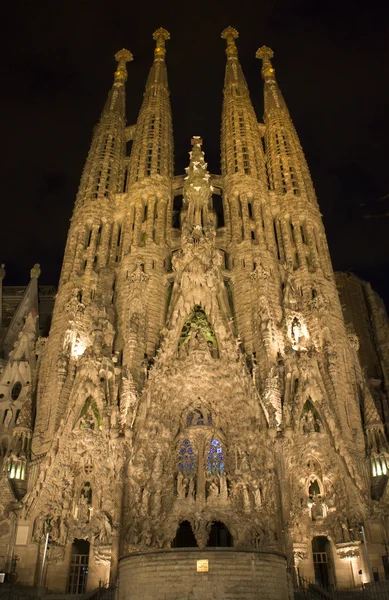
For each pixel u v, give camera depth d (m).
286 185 73.88
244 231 68.25
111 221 71.69
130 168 77.88
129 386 51.66
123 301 62.22
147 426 49.41
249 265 65.06
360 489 46.59
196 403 53.50
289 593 34.00
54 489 47.91
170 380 52.72
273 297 62.06
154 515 45.84
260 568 31.25
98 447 48.91
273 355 55.66
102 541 45.31
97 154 78.62
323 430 49.66
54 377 55.38
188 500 48.31
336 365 55.09
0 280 81.94
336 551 46.12
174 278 63.03
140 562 31.70
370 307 77.50
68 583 45.59
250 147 77.56
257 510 46.09
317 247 67.75
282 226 70.50
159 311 62.34
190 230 62.59
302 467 49.00
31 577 44.00
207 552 30.98
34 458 51.50
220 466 50.62
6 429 58.44
